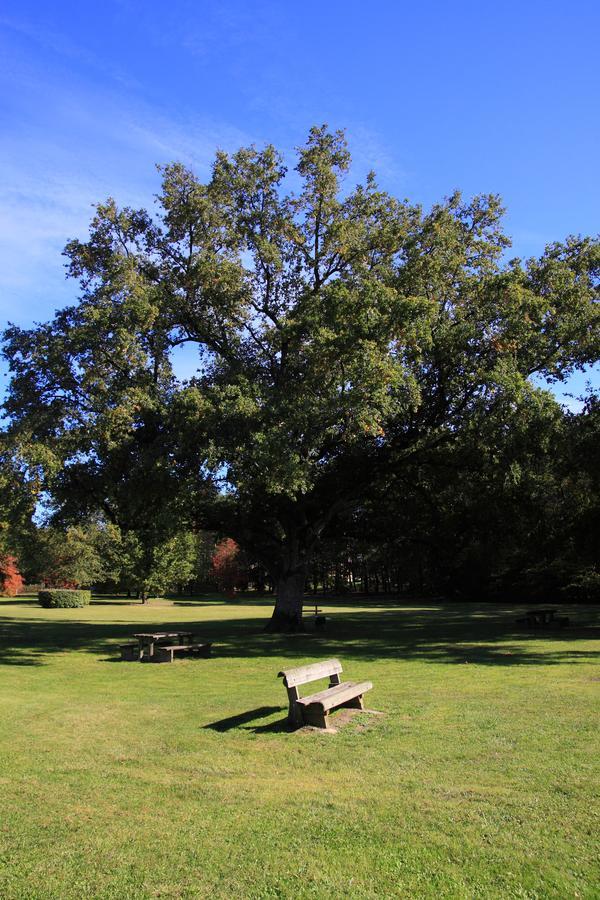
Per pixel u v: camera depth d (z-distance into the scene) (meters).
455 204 20.86
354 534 26.02
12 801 5.19
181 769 6.00
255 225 21.17
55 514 19.55
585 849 4.04
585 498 22.73
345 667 12.87
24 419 16.08
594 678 10.71
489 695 9.25
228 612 40.09
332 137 21.27
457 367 18.62
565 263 19.38
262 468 16.12
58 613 39.44
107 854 4.16
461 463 21.97
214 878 3.81
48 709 9.09
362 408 15.80
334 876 3.79
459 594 51.59
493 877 3.72
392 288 17.56
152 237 20.59
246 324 22.14
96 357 16.94
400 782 5.42
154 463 16.92
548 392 16.67
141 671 13.28
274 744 6.79
